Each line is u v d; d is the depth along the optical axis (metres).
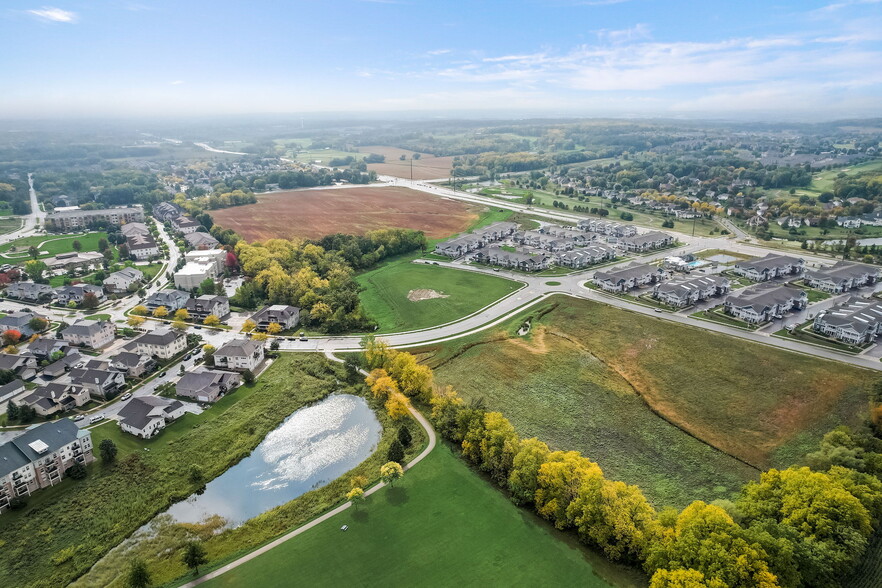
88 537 95.50
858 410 123.88
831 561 77.56
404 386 140.88
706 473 108.88
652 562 81.38
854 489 89.00
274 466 116.94
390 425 129.88
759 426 122.12
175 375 153.50
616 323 178.25
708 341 161.88
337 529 96.31
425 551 90.56
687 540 79.12
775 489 91.81
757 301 181.25
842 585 80.19
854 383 134.75
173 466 114.56
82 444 112.44
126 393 142.88
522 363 155.38
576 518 91.69
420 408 136.00
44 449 105.56
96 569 89.38
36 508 101.50
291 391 145.38
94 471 112.12
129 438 123.25
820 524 81.56
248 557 90.50
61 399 134.12
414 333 180.50
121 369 151.75
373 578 85.44
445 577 85.25
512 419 129.50
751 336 166.62
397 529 95.81
